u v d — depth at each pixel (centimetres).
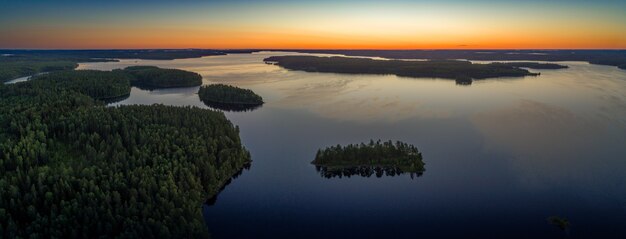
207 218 8800
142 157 9519
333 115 17662
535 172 10912
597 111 17800
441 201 9456
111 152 9906
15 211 7206
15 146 9338
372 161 11300
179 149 10050
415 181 10512
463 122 16138
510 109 18412
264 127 15925
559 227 8212
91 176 8312
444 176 10775
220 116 14600
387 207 9244
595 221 8400
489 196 9612
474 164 11544
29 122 11894
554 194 9619
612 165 11319
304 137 14462
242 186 10312
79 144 10194
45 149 9606
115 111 13488
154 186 8256
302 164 11756
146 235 7162
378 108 18938
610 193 9594
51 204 7469
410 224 8538
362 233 8225
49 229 6812
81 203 7475
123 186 8081
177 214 7706
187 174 9062
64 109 14138
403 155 11494
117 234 7181
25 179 8081
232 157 10962
